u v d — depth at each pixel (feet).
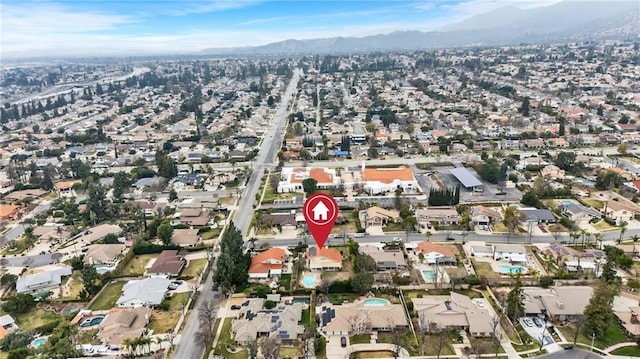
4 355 251.60
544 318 287.69
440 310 286.87
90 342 274.98
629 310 290.97
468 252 379.35
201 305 311.88
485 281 322.55
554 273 344.28
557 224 428.56
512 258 360.89
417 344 265.54
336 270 356.18
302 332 274.98
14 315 310.45
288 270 357.41
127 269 369.09
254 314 291.58
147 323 293.23
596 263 343.46
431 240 401.70
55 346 257.34
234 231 357.20
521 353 256.73
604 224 424.05
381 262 352.28
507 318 286.25
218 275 320.50
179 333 283.38
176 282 342.44
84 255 388.37
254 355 252.42
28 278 345.72
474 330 271.28
